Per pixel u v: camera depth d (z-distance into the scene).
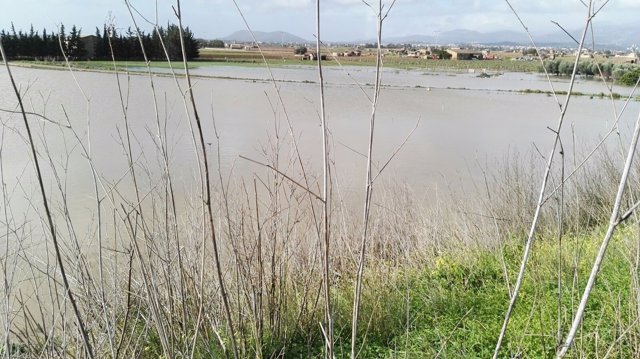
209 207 1.98
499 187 8.47
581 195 7.44
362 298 4.83
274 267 4.27
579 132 21.03
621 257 5.16
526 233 6.66
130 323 3.72
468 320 4.81
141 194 6.69
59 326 3.40
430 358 4.10
